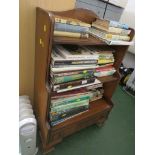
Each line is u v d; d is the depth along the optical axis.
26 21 0.93
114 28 1.01
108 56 1.20
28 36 0.99
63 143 1.28
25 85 1.19
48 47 0.78
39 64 0.99
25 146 0.97
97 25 1.08
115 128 1.60
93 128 1.52
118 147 1.39
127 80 2.43
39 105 1.14
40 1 0.90
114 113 1.83
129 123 1.71
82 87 1.12
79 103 1.18
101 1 1.36
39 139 1.24
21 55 1.04
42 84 0.98
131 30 1.11
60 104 1.06
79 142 1.33
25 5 0.87
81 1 1.22
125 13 2.08
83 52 1.00
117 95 2.24
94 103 1.42
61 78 0.91
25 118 0.91
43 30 0.82
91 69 1.05
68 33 0.86
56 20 0.78
